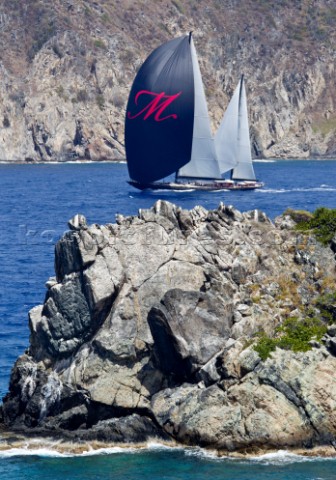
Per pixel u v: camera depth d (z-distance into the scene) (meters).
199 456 46.50
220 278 52.22
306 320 51.38
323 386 47.78
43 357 52.53
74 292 51.72
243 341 49.16
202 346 49.19
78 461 46.22
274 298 52.78
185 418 48.03
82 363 50.59
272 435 46.72
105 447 47.94
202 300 50.12
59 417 49.91
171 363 49.91
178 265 52.31
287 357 48.44
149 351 50.59
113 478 44.16
